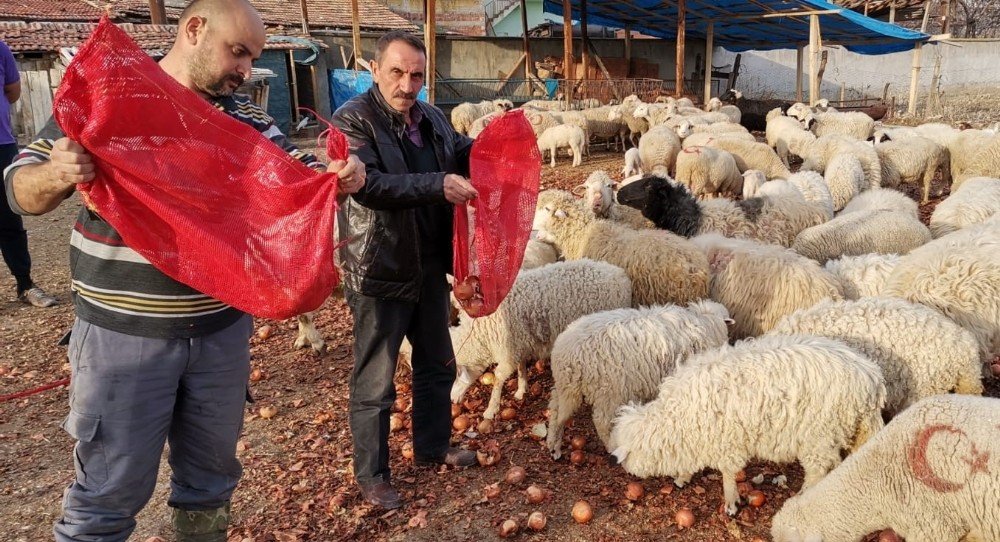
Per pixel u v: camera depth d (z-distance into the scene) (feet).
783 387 10.59
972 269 13.41
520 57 82.38
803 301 15.03
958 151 31.86
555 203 18.81
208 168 6.97
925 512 8.99
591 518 11.20
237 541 10.88
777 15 70.03
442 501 11.81
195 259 7.08
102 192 6.70
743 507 11.42
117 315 7.29
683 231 20.68
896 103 86.74
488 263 10.48
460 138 11.96
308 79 69.26
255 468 13.14
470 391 16.06
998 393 14.33
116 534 7.88
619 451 11.28
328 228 7.40
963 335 11.71
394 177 9.50
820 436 10.71
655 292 16.38
